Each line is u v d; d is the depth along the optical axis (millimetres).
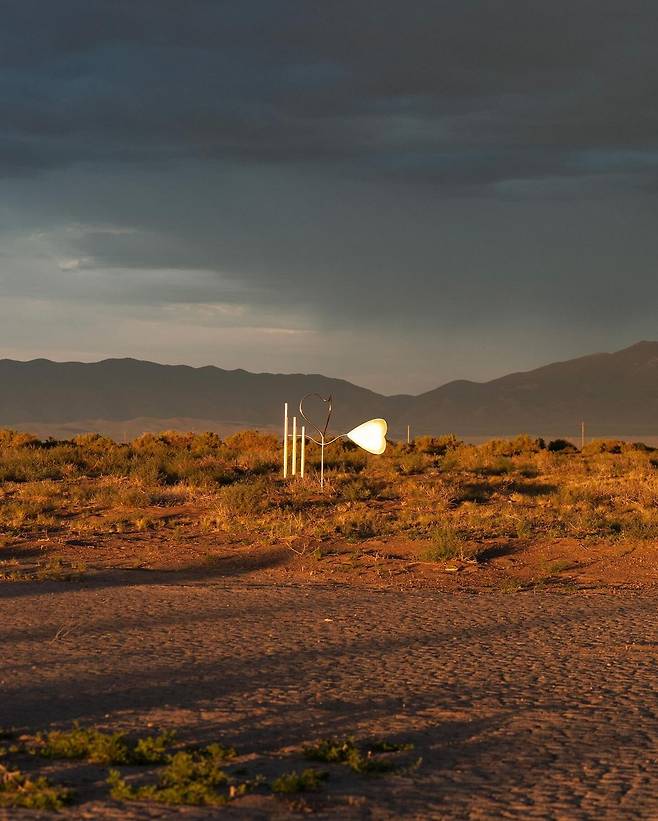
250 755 7809
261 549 20578
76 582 17219
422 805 6734
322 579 18047
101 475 32219
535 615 14430
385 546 20875
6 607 14664
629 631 13273
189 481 29469
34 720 8750
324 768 7531
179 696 9680
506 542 21047
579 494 27781
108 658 11383
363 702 9562
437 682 10422
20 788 6719
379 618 14070
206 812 6461
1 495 27688
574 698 9812
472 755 7938
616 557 19891
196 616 14078
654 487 29031
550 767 7629
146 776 7156
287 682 10320
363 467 35688
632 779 7348
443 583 17734
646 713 9273
